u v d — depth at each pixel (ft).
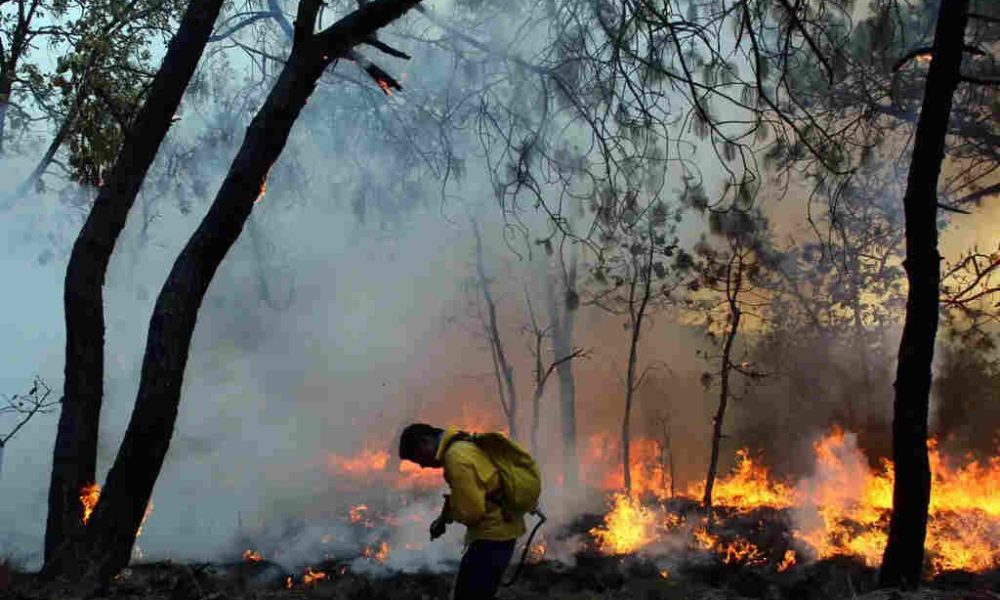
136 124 31.76
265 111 28.53
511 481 17.61
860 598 24.95
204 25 32.01
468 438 17.83
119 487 26.48
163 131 31.99
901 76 43.16
